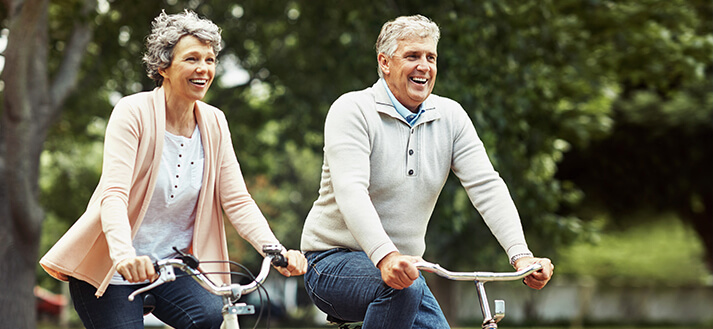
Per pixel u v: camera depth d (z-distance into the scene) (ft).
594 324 93.86
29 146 31.48
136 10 39.37
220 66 46.19
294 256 9.86
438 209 36.01
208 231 11.00
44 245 90.07
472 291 90.17
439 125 11.05
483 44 34.09
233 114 47.75
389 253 9.47
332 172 10.28
